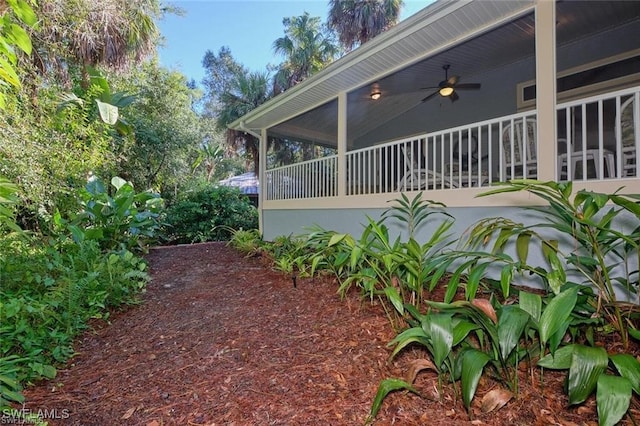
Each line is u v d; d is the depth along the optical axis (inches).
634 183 104.5
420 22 148.5
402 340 71.1
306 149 464.1
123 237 217.6
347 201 219.6
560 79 203.3
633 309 76.0
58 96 214.1
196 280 174.6
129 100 323.6
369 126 339.3
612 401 49.6
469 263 92.9
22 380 78.5
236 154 655.1
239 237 289.6
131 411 68.4
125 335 108.5
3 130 158.1
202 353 92.7
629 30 176.7
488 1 131.5
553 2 122.6
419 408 65.0
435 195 164.2
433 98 281.6
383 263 110.5
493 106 239.3
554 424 59.1
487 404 62.6
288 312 118.9
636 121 104.9
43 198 184.2
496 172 233.5
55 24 217.2
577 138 191.0
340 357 85.7
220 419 64.8
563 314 59.9
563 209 82.1
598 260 82.4
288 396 71.2
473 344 73.7
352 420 62.7
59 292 109.7
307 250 189.8
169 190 445.4
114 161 289.0
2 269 117.7
